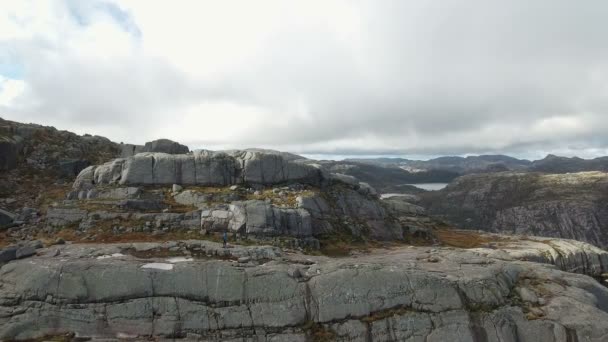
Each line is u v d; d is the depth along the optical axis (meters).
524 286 33.03
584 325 28.59
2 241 33.88
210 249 32.81
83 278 26.06
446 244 59.47
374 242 47.72
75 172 52.53
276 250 34.59
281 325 26.92
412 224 65.00
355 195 54.34
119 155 60.91
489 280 31.52
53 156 53.00
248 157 49.19
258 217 39.00
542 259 62.34
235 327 26.33
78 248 31.09
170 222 38.16
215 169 46.75
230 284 27.78
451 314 28.89
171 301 26.34
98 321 24.89
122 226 36.72
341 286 29.03
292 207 42.94
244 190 45.69
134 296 26.09
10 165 48.31
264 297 27.72
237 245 35.38
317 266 31.19
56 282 25.64
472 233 80.25
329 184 54.16
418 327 28.06
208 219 38.78
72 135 60.91
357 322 27.81
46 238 34.59
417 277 30.30
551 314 29.80
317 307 28.00
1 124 54.28
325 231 44.47
